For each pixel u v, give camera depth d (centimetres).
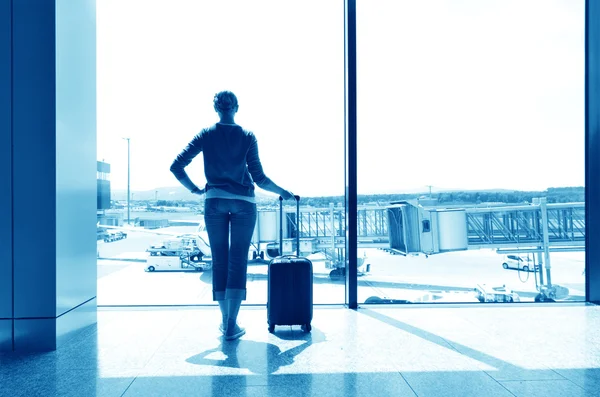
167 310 347
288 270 284
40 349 252
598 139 363
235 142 280
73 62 275
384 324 305
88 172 298
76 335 279
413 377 207
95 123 309
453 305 361
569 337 272
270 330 287
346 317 326
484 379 205
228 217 284
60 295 259
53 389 193
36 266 253
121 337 275
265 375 211
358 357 237
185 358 236
